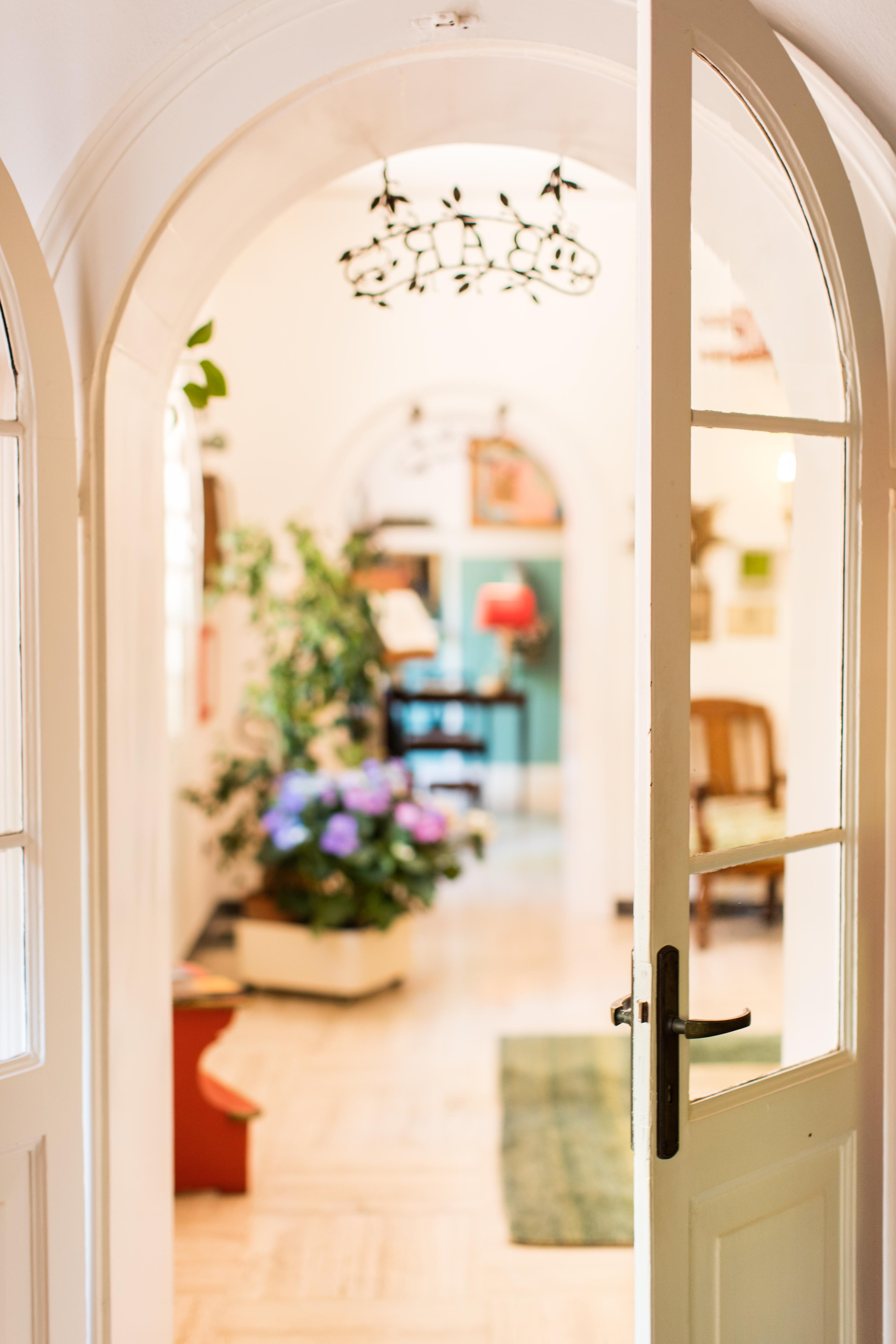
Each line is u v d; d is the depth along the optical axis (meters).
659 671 1.52
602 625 6.09
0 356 1.75
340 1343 2.56
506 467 10.12
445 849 5.23
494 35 1.83
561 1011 4.85
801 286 1.88
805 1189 1.78
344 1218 3.13
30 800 1.77
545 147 2.23
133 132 1.87
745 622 6.31
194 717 5.49
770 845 1.73
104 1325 1.97
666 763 1.53
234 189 2.00
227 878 6.27
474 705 9.61
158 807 2.26
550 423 5.91
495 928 6.19
